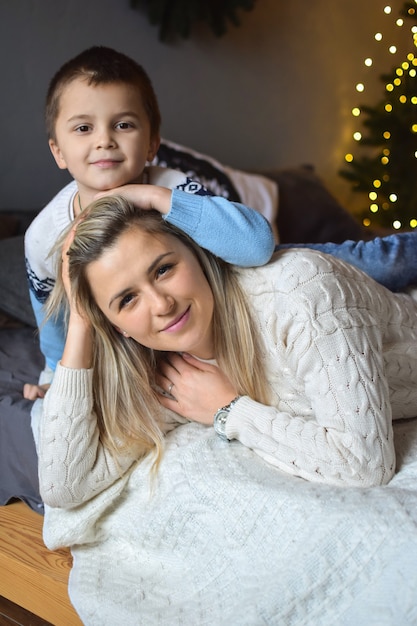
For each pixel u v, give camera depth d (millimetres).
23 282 2666
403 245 1853
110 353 1516
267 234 1452
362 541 1234
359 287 1467
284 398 1517
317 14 4762
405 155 4777
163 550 1489
